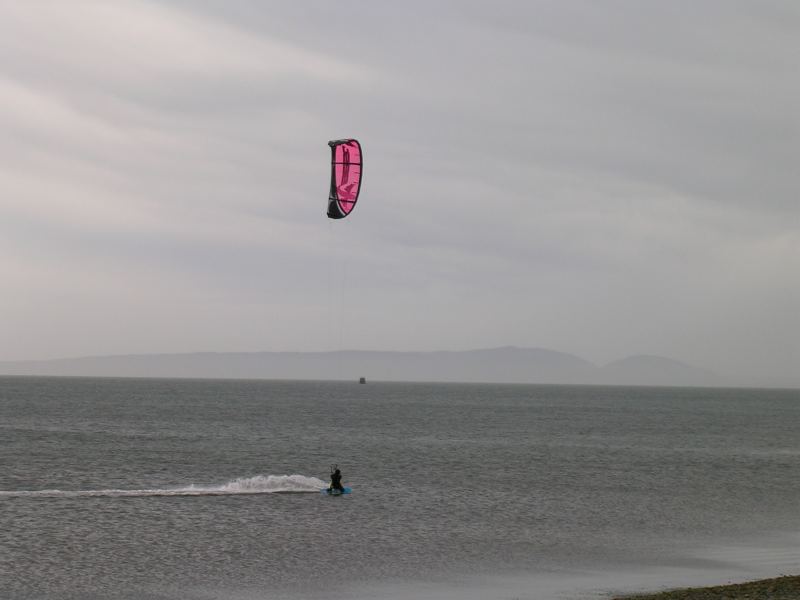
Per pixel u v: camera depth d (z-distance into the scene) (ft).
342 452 558.15
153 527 279.28
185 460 491.31
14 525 276.62
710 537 281.95
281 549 250.78
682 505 352.28
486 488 393.29
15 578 211.41
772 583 204.03
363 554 246.88
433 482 410.93
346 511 318.45
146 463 470.39
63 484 378.12
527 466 495.00
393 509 325.83
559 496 371.97
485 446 631.56
